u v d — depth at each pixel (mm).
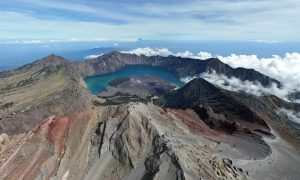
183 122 134875
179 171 88312
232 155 120188
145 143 104000
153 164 94562
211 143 123188
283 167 123750
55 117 122250
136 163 98625
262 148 135625
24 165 105250
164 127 114062
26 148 111375
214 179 91375
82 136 111500
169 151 96062
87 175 100062
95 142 108875
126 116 112562
